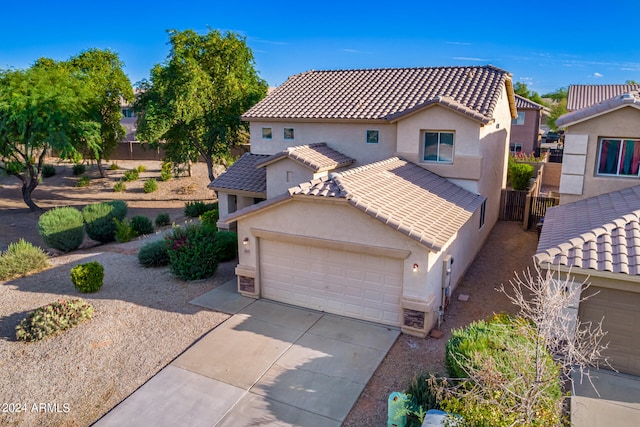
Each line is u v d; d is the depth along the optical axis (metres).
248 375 11.52
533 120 47.22
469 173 19.25
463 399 8.53
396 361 12.11
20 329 13.38
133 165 53.06
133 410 10.33
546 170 35.78
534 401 7.46
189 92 29.34
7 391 11.04
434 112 19.39
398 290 13.60
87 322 14.22
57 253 22.77
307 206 14.38
